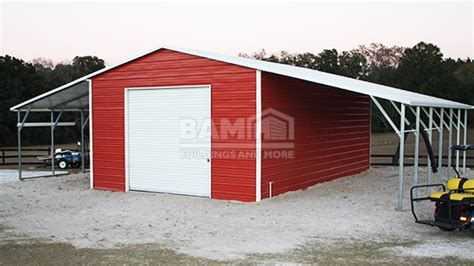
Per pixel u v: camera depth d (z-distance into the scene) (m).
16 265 6.36
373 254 6.69
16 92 39.53
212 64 11.18
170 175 11.99
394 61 50.94
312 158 13.13
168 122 11.95
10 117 38.38
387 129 39.38
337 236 7.75
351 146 16.16
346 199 11.08
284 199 11.07
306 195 11.66
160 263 6.36
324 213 9.52
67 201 11.46
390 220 8.84
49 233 8.19
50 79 44.31
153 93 12.14
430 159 10.79
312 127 13.10
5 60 41.72
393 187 12.99
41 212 10.12
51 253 6.91
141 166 12.43
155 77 12.06
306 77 9.99
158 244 7.38
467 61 47.94
